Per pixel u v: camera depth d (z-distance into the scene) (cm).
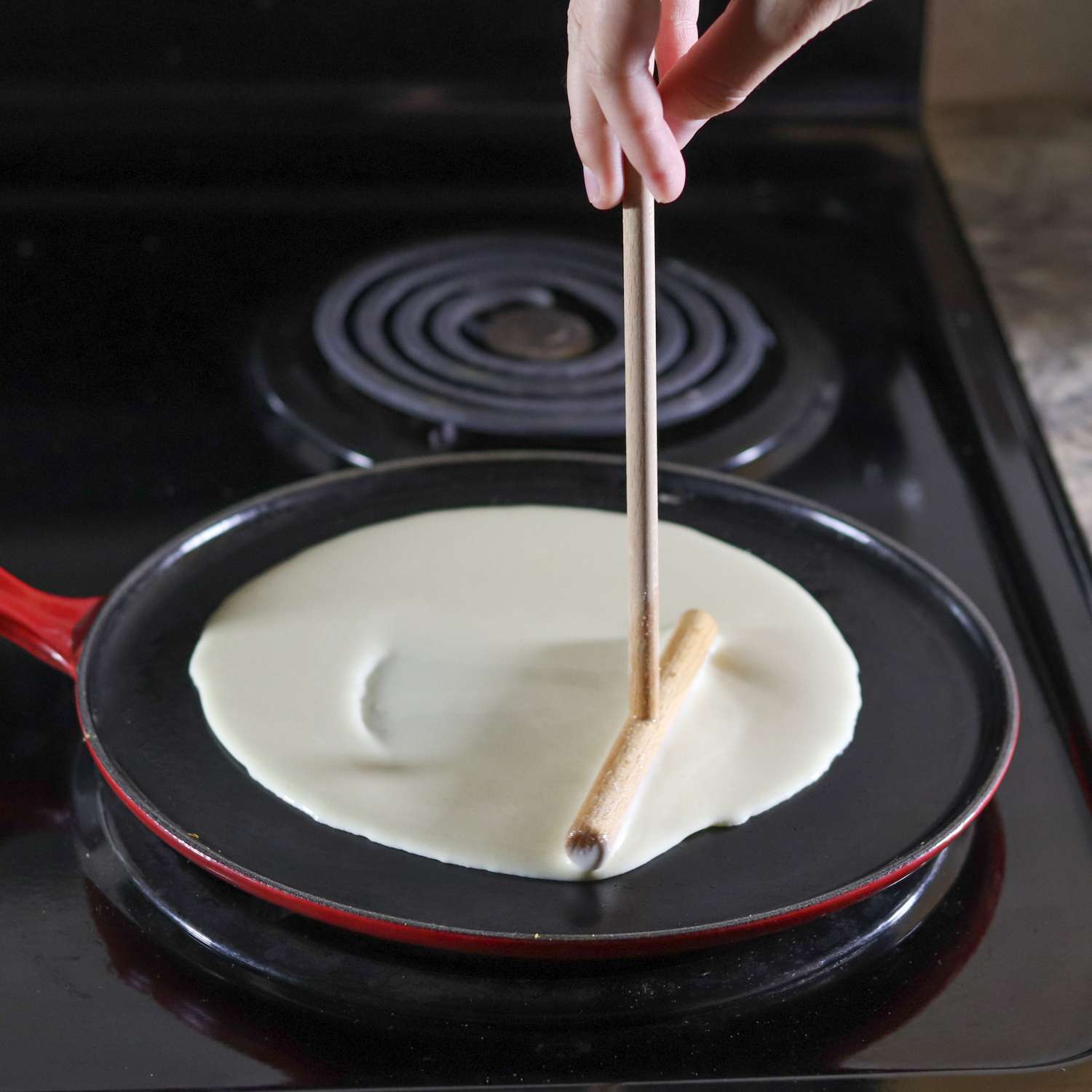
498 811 58
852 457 84
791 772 61
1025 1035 50
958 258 104
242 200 112
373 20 115
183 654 67
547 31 116
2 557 75
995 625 71
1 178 113
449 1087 48
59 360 93
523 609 70
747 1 46
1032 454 81
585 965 52
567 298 99
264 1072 48
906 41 118
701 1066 49
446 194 114
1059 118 129
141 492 81
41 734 64
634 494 55
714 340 92
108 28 113
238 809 58
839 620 70
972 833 59
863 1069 49
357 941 54
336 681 65
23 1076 48
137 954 53
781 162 118
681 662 63
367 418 86
